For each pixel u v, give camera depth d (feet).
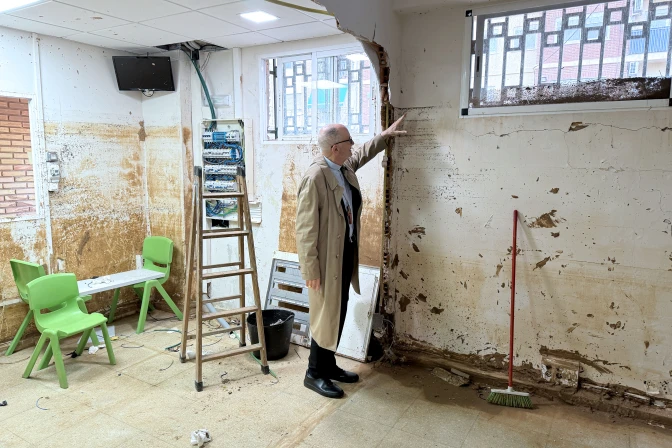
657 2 7.66
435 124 9.73
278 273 12.23
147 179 14.34
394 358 10.55
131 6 9.05
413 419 8.38
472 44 9.18
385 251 10.46
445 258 9.94
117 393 9.32
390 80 9.61
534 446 7.59
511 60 8.89
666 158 7.79
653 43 7.76
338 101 11.43
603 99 8.19
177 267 14.08
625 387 8.53
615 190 8.21
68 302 10.78
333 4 7.55
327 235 8.78
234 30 10.76
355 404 8.87
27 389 9.46
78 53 12.28
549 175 8.73
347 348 10.82
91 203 12.98
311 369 9.48
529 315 9.21
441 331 10.17
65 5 9.04
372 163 10.80
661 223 7.93
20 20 10.15
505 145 9.05
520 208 9.05
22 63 11.12
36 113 11.49
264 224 12.80
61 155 12.15
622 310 8.39
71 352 11.29
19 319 11.59
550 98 8.61
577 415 8.49
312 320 9.20
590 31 8.18
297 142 11.91
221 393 9.32
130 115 13.75
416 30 9.69
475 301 9.71
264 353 10.09
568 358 8.96
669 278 7.97
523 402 8.70
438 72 9.57
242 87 12.62
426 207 10.03
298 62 11.98
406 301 10.51
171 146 13.64
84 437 7.84
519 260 9.18
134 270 13.65
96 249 13.24
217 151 13.08
